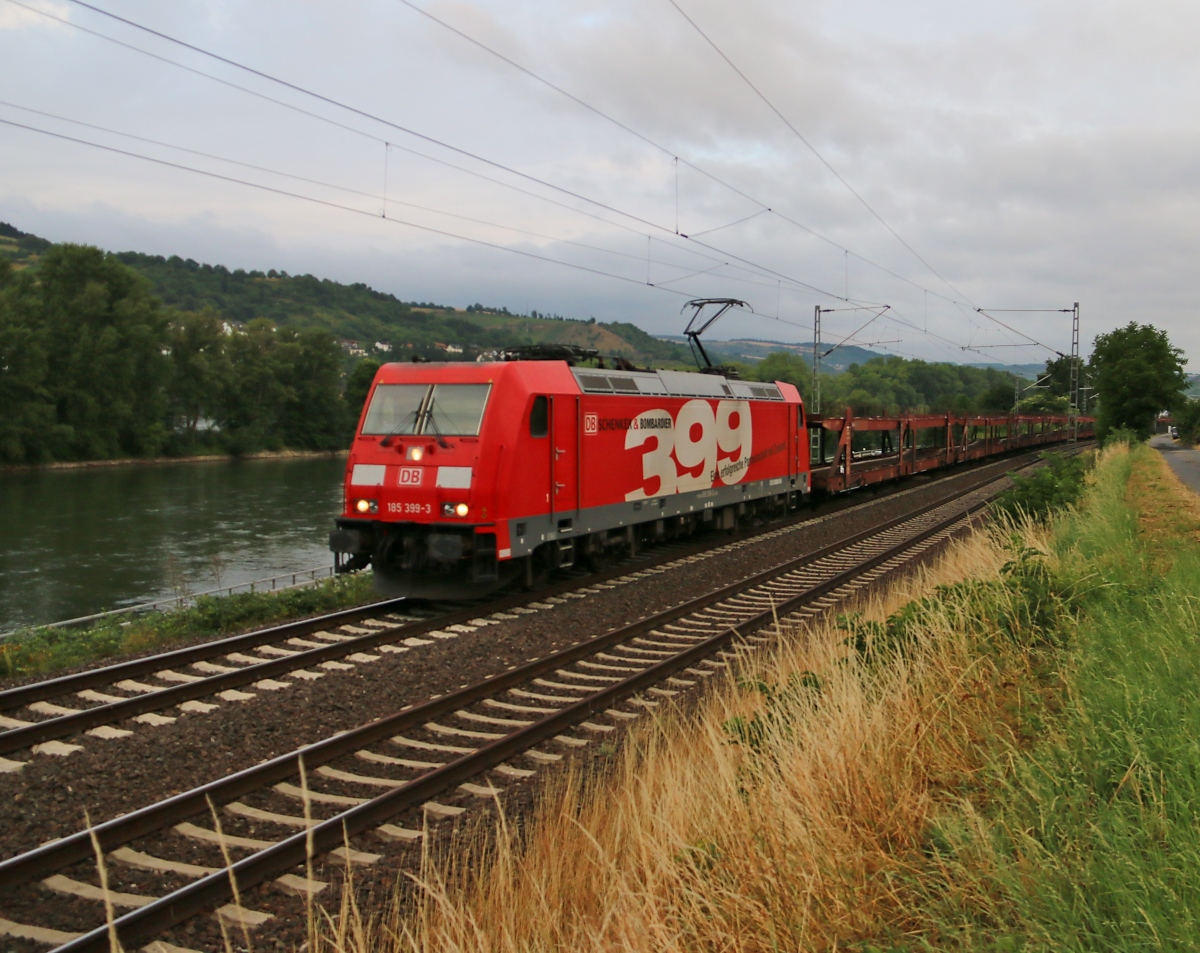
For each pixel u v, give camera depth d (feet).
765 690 23.54
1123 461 87.71
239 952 14.93
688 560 57.62
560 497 45.93
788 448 77.56
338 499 164.76
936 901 12.83
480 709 27.96
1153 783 13.76
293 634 36.35
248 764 23.26
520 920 14.46
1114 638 21.54
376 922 15.81
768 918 12.89
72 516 139.64
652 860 15.48
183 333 245.65
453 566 42.11
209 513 144.97
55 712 27.12
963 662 22.48
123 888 17.02
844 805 15.67
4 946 15.03
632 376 53.47
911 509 89.40
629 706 28.43
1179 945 10.13
